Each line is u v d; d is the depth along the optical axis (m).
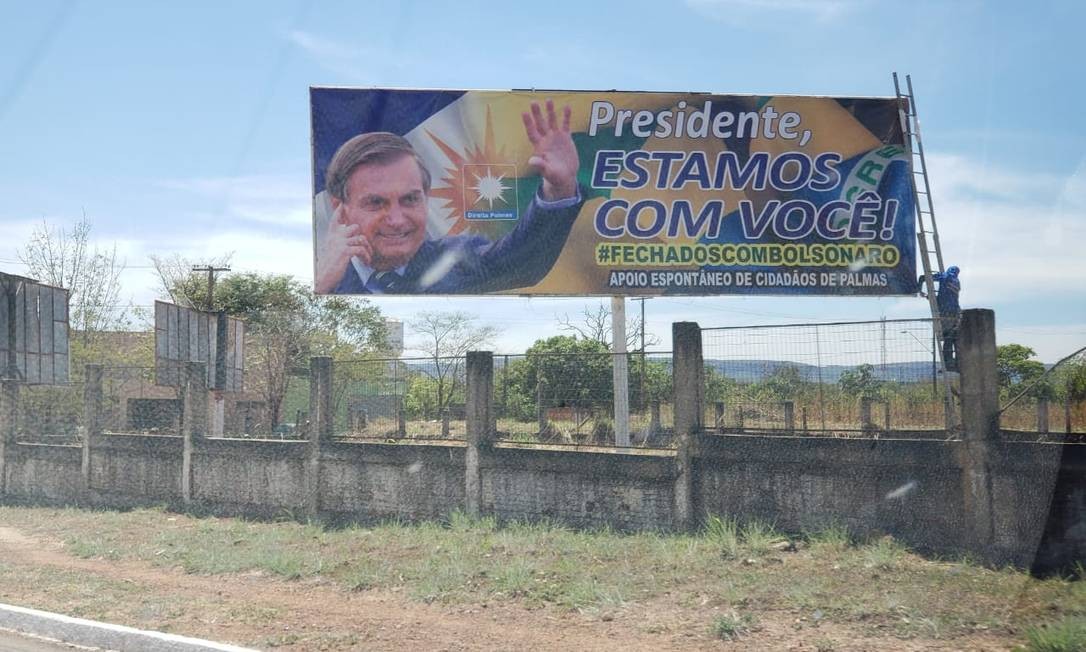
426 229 16.95
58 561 11.85
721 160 17.05
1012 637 7.22
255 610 8.95
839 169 17.08
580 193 17.00
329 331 38.44
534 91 17.14
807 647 7.25
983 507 9.77
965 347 10.03
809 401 11.48
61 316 21.70
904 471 10.41
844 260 16.97
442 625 8.36
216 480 15.68
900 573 9.30
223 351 22.53
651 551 10.67
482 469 13.14
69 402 19.31
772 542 10.64
